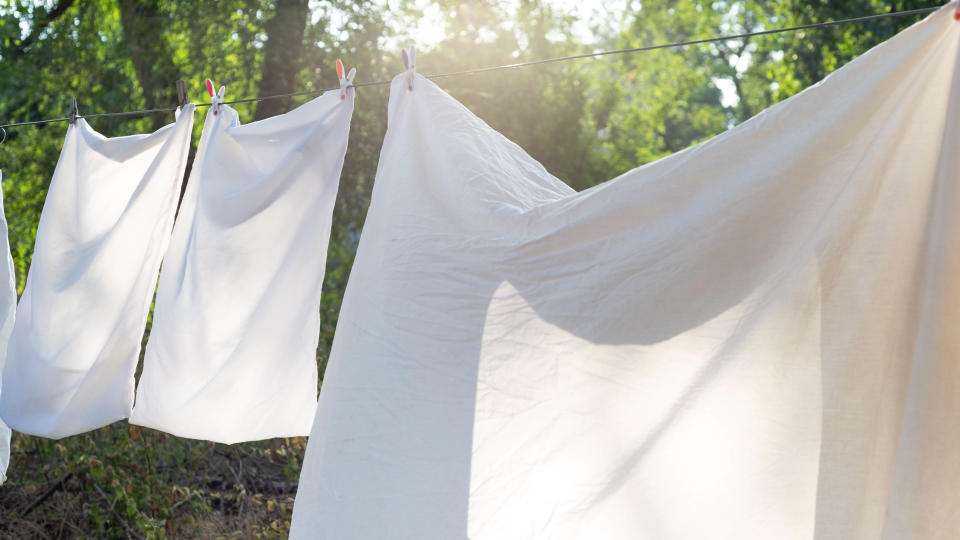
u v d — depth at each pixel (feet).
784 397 6.20
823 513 5.98
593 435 6.78
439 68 27.71
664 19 44.09
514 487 6.90
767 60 48.08
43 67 27.40
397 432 7.31
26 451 17.79
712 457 6.36
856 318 6.01
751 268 6.46
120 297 9.88
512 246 7.36
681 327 6.64
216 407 8.91
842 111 6.18
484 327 7.29
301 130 9.18
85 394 9.56
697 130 58.23
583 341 6.94
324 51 26.20
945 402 5.40
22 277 23.18
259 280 9.08
